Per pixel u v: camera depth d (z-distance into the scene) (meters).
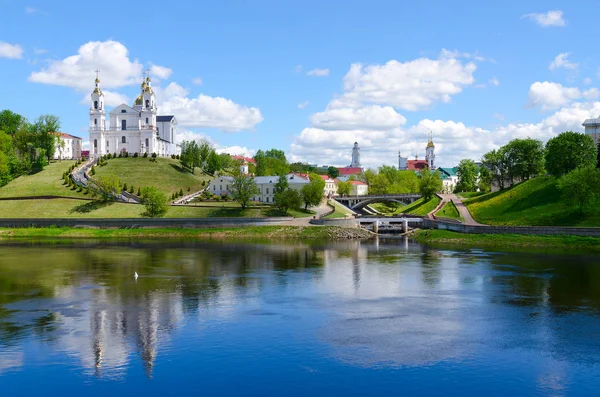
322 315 59.50
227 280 80.56
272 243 138.38
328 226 159.88
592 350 48.06
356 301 66.31
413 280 80.19
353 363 44.75
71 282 78.38
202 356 46.31
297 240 147.62
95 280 80.12
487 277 82.12
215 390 39.72
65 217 176.00
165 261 101.06
